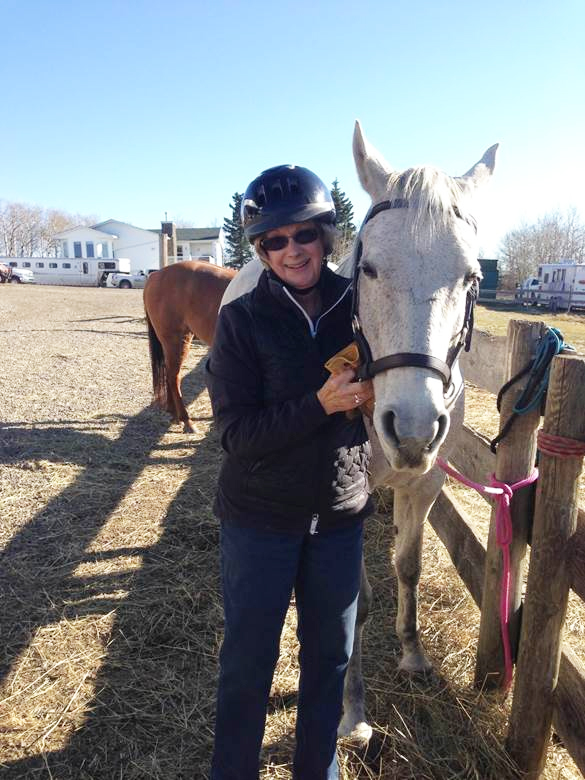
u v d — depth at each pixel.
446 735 2.01
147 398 6.66
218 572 3.07
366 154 1.80
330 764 1.71
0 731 2.07
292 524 1.51
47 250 85.81
